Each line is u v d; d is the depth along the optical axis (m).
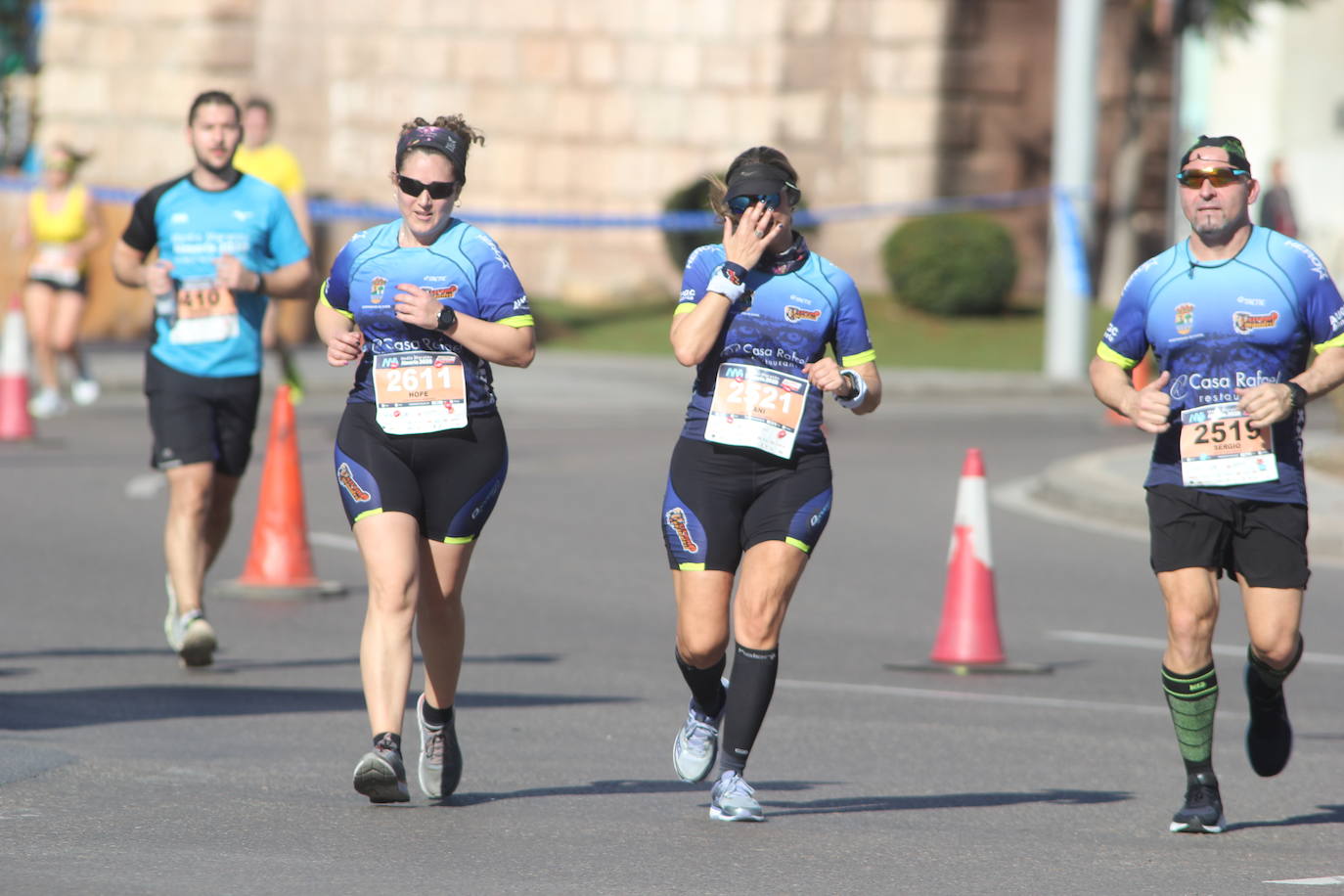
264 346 36.78
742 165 23.61
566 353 103.25
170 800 23.88
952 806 25.48
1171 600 24.20
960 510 37.22
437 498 24.03
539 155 125.94
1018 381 93.06
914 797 26.02
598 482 59.69
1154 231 124.88
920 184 120.69
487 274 24.14
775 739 29.97
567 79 125.50
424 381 23.92
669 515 23.91
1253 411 23.42
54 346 71.88
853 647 38.91
